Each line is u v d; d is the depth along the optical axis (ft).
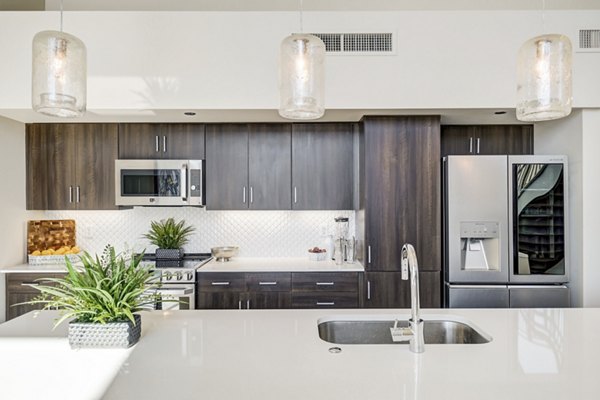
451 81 9.84
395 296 10.67
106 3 11.47
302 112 5.44
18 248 11.78
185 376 4.13
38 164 12.03
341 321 6.42
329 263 11.78
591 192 9.98
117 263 5.26
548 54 4.97
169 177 11.88
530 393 3.75
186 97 9.79
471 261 10.52
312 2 11.58
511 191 10.30
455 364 4.39
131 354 4.70
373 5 11.55
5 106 9.68
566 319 6.03
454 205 10.37
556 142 10.98
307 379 4.04
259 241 13.02
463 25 9.83
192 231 13.05
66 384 4.10
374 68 9.86
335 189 12.07
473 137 12.00
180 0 11.55
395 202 10.68
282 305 10.93
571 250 10.46
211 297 10.91
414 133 10.69
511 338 5.19
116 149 12.05
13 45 9.68
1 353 4.74
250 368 4.31
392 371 4.22
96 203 12.09
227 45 9.81
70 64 4.96
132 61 9.77
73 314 4.91
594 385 3.90
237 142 12.10
